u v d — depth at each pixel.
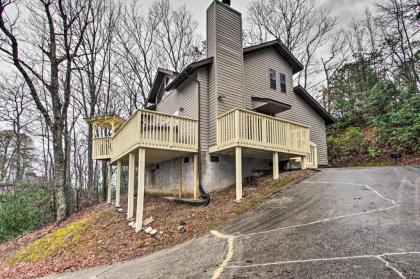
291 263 3.61
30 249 8.91
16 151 24.89
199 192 9.35
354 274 3.05
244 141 8.53
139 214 7.32
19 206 14.12
